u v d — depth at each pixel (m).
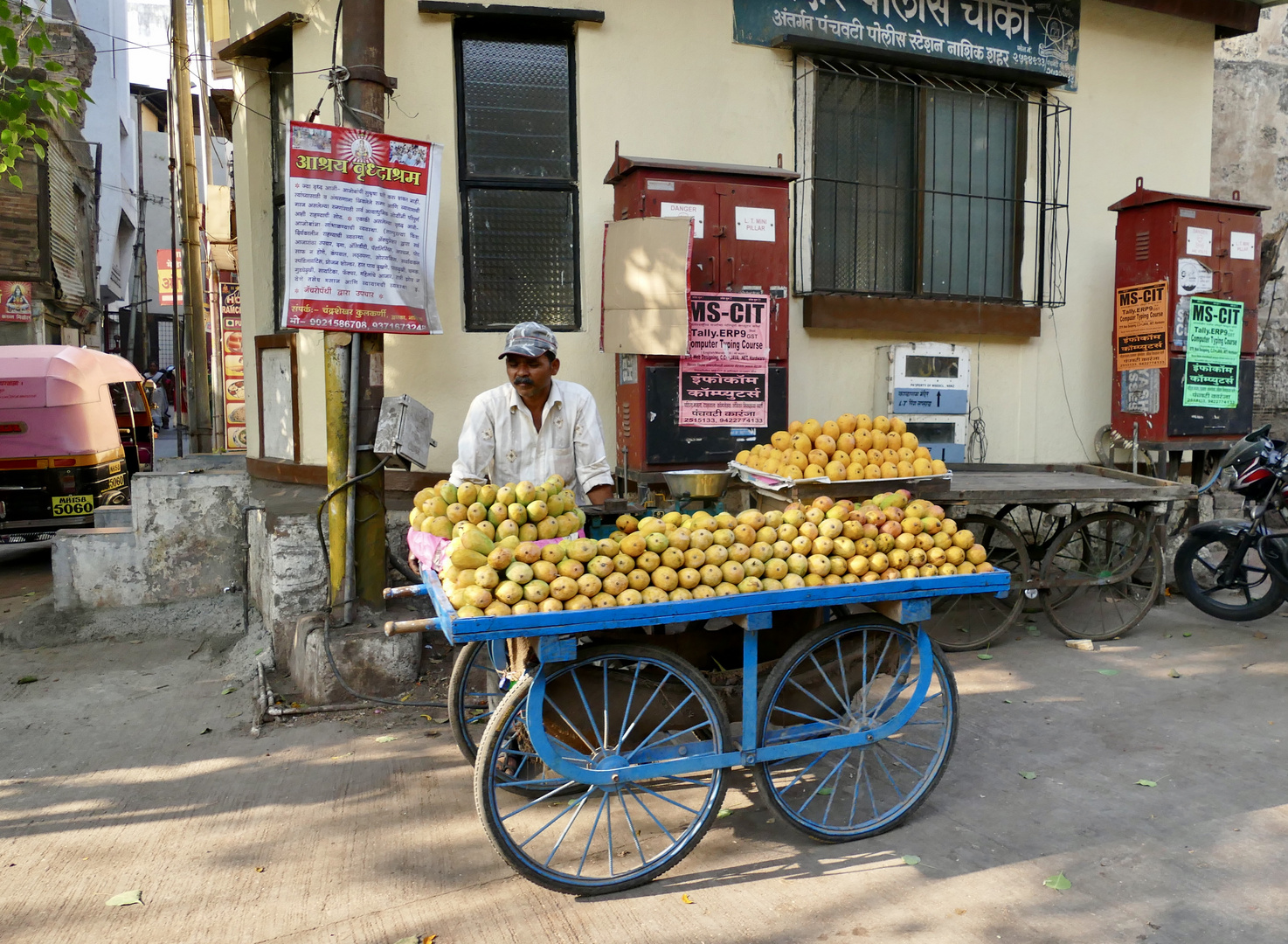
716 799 2.86
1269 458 5.52
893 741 3.21
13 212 12.82
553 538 2.88
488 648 3.37
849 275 6.21
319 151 4.16
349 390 4.46
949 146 6.44
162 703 4.41
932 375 6.20
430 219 4.51
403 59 5.04
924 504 3.22
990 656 5.15
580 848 3.01
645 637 3.05
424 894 2.72
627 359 5.01
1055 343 6.80
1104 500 5.19
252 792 3.40
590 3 5.32
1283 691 4.50
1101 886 2.73
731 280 4.96
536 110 5.40
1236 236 6.23
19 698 4.51
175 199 12.10
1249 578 7.00
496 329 5.33
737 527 2.96
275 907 2.64
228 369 12.24
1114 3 6.66
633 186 4.86
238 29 5.42
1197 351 6.20
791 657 2.97
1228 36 7.21
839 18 5.88
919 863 2.88
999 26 6.32
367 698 4.13
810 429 4.57
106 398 8.35
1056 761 3.67
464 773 3.56
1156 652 5.19
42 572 8.01
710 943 2.47
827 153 6.08
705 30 5.61
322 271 4.21
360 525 4.56
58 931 2.52
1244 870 2.81
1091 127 6.78
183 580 5.89
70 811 3.25
